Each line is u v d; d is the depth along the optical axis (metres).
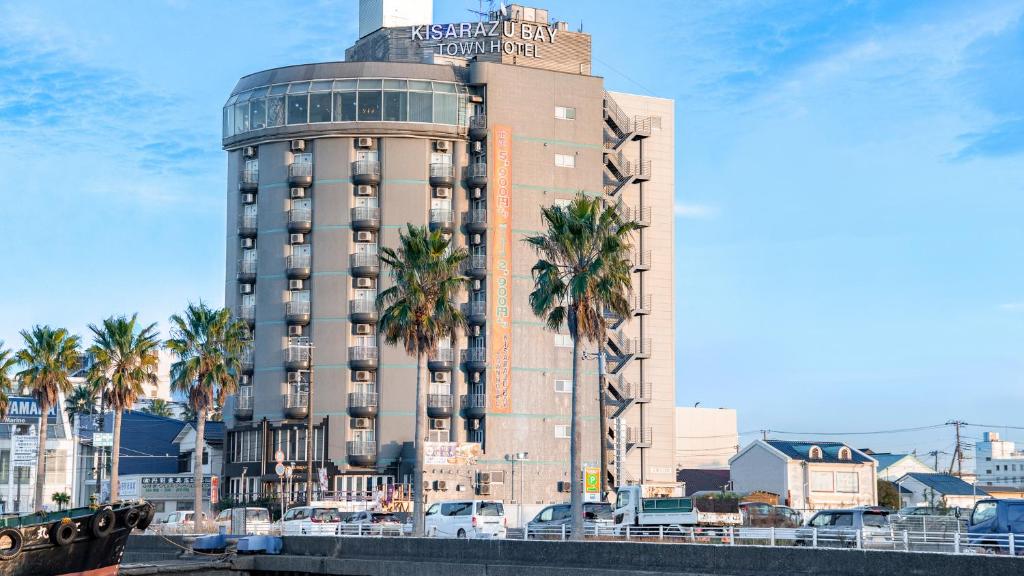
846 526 55.16
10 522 54.25
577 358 63.88
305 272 112.44
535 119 115.62
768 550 41.84
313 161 113.69
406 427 109.94
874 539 50.69
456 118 113.69
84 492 137.50
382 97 112.62
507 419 111.38
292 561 59.25
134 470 139.75
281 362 112.69
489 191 112.94
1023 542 42.22
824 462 128.62
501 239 112.81
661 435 127.94
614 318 121.50
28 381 104.56
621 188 124.81
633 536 58.09
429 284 71.88
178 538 65.44
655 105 132.12
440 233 72.19
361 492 108.38
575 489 61.44
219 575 59.47
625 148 129.12
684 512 67.75
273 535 62.78
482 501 68.25
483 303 111.94
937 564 37.59
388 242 112.06
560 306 66.06
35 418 136.25
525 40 118.62
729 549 42.97
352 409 109.88
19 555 52.12
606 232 66.06
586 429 115.94
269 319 113.69
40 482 104.38
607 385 118.75
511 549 50.53
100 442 111.50
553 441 113.25
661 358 129.50
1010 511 48.75
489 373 111.19
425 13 124.50
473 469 108.00
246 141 115.81
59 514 54.94
